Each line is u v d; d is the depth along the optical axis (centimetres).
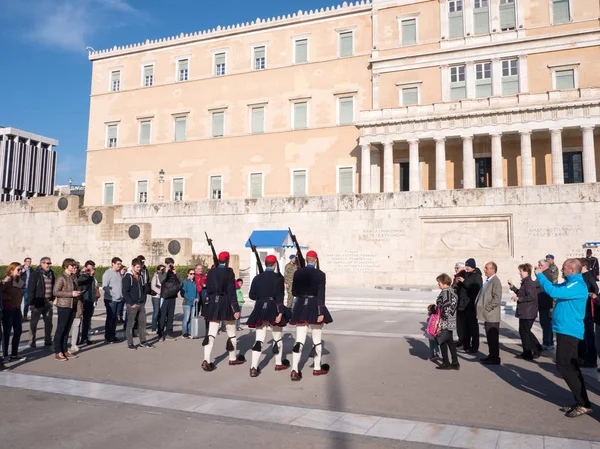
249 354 1217
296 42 5094
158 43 5641
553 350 1270
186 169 5372
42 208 3878
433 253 3294
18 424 673
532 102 3778
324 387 883
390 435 631
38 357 1170
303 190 4894
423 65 4478
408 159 4531
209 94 5378
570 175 4119
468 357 1189
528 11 4203
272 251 3195
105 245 3597
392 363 1103
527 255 3056
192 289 1521
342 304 2503
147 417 705
